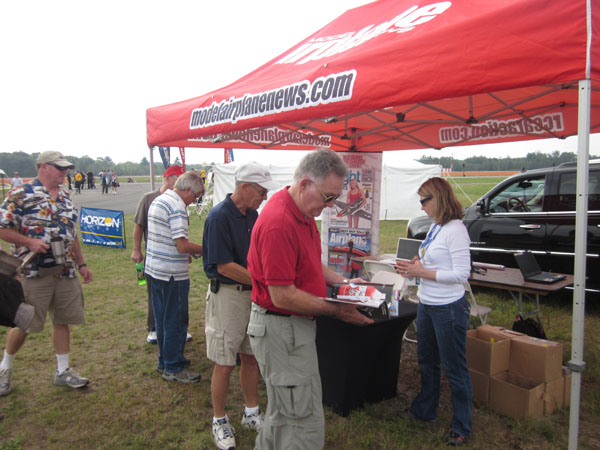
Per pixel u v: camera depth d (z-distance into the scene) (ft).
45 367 12.36
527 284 12.31
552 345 9.82
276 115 9.22
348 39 10.92
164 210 10.59
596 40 5.85
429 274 7.93
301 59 11.05
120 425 9.51
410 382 11.53
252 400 9.22
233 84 12.46
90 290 20.98
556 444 8.63
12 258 8.32
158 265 10.92
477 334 11.20
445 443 8.54
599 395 10.56
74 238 10.89
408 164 47.26
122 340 14.49
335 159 5.84
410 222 23.77
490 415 9.70
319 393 6.40
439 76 6.81
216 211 8.31
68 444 8.86
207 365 12.59
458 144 16.42
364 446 8.59
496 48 6.35
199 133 11.61
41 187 9.93
